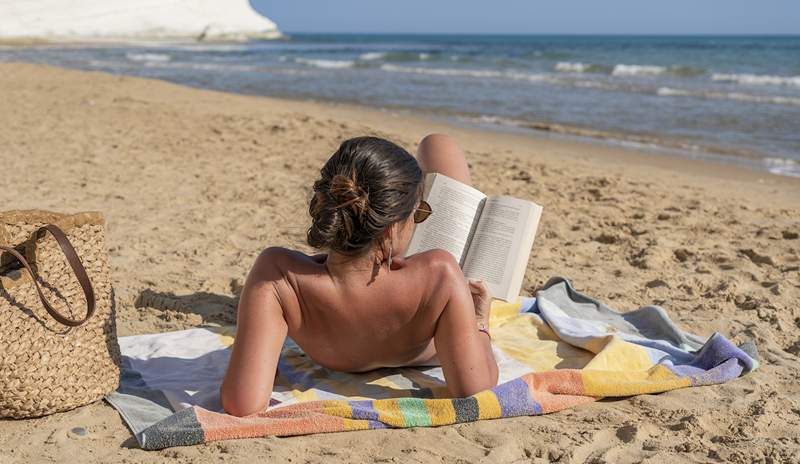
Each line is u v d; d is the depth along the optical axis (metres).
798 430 2.69
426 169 3.40
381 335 2.67
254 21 90.06
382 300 2.57
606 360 3.12
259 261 2.60
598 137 12.23
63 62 32.53
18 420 2.62
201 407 2.76
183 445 2.47
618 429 2.67
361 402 2.68
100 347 2.76
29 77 16.95
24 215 2.60
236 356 2.58
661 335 3.67
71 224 2.67
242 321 2.57
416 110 15.78
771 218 6.50
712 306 4.20
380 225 2.38
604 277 4.75
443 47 66.94
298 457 2.41
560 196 7.17
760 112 15.34
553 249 5.40
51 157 8.19
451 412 2.66
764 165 9.86
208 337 3.46
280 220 5.88
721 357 3.20
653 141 11.78
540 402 2.77
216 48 58.47
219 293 4.24
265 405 2.60
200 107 13.14
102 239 2.80
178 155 8.62
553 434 2.61
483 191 7.30
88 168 7.67
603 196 7.17
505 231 3.07
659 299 4.35
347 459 2.40
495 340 3.47
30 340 2.53
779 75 26.48
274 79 24.31
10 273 2.54
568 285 4.12
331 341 2.71
